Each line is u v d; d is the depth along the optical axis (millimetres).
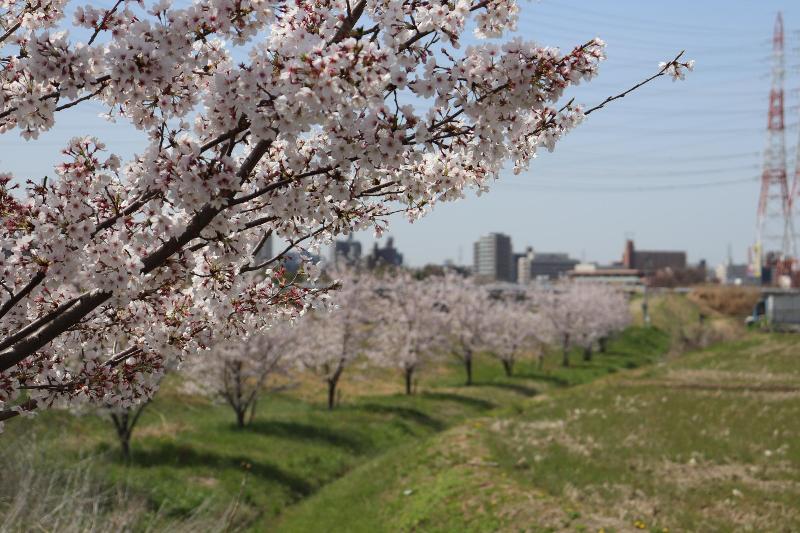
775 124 125812
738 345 49062
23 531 9141
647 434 19453
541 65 4051
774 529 11844
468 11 4059
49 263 4090
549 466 16734
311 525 17234
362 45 3713
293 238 5043
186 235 4242
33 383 5020
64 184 4234
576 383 46781
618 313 69250
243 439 24797
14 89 4234
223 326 5359
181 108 4477
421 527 14859
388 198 5074
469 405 37125
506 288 76875
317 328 33500
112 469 18625
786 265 163750
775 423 20047
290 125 3857
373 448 26828
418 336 39312
